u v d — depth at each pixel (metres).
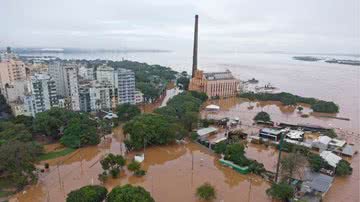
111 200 77.44
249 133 166.00
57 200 92.75
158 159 128.38
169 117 157.25
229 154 122.06
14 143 106.81
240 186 104.19
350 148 139.25
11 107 185.62
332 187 103.75
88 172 114.06
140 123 135.75
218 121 181.75
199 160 127.88
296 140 150.38
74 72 196.12
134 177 109.38
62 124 149.62
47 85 179.38
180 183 105.25
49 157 126.62
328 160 116.38
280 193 89.44
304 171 110.44
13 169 97.81
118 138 155.75
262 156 133.50
